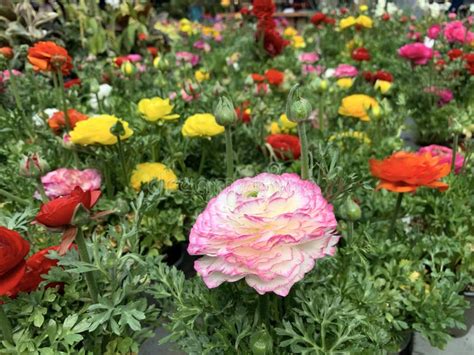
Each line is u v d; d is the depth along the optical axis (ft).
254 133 2.10
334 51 5.76
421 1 6.70
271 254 0.78
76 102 2.57
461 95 3.35
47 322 1.07
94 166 1.78
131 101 2.48
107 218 1.68
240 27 7.18
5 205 1.75
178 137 2.04
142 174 1.74
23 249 0.88
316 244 0.82
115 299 1.01
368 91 3.05
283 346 0.93
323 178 1.19
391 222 1.48
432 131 3.07
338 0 9.24
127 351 1.07
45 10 4.21
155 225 1.64
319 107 2.30
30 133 2.28
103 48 4.37
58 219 0.85
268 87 2.67
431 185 1.30
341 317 0.98
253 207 0.81
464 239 1.57
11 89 2.65
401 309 1.33
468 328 1.47
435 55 3.77
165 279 1.10
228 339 1.00
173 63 3.90
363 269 1.37
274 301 1.01
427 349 1.42
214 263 0.81
